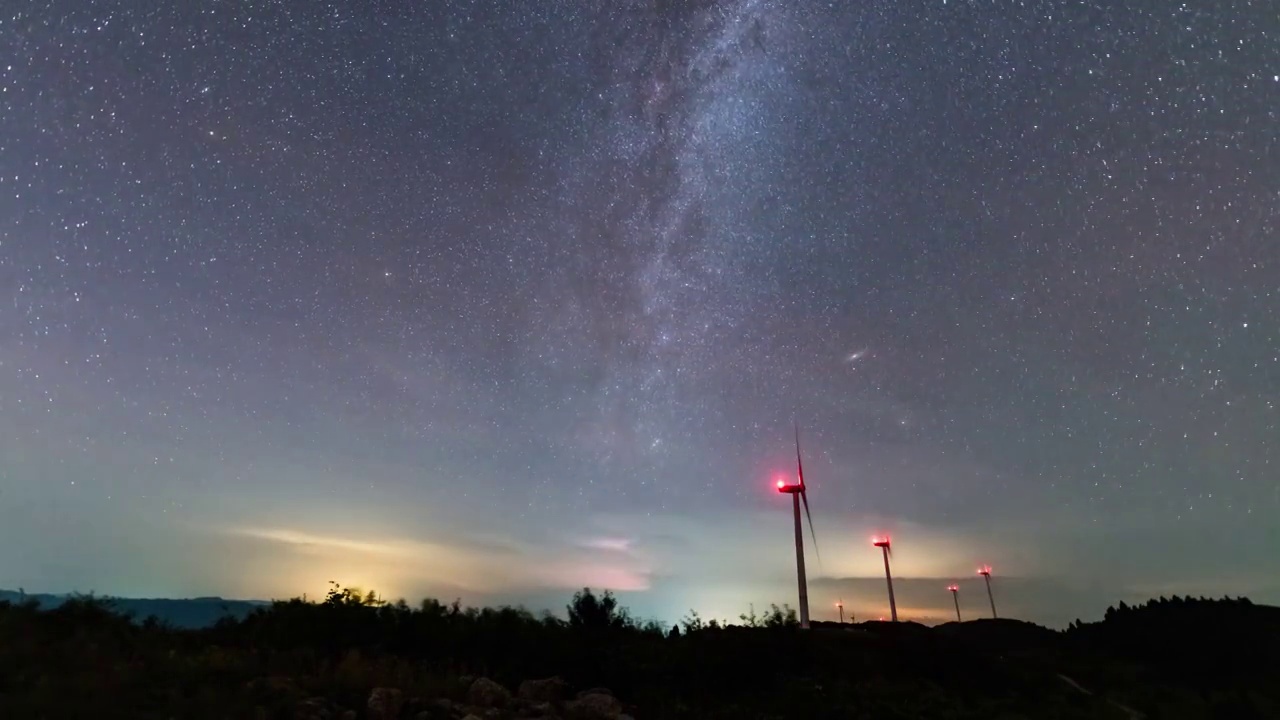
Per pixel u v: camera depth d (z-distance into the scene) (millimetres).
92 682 11961
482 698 16078
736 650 22438
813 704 19172
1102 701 23016
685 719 17609
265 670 15734
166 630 19703
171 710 11609
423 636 21203
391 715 13867
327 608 22016
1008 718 20000
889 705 19656
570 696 18828
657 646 23656
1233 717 23016
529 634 22250
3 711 10523
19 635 14484
